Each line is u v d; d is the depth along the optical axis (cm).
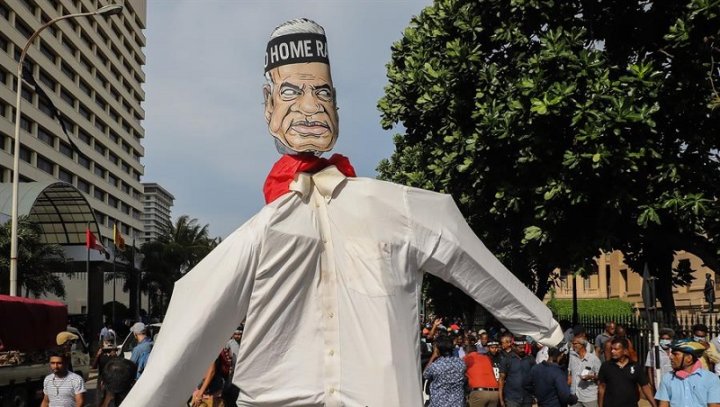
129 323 4619
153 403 357
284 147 397
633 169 1208
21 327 1566
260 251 373
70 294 6034
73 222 4259
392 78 1697
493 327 2023
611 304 4331
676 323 1474
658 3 1327
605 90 1209
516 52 1394
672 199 1260
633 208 1368
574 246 1372
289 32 402
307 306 378
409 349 376
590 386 1009
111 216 8244
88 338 3900
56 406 912
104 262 4112
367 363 368
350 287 377
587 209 1381
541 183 1356
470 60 1397
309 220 383
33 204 3303
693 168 1314
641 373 890
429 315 3856
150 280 5622
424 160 1802
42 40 6219
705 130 1332
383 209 387
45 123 6225
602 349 1308
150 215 13312
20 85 2186
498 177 1412
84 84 7450
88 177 7419
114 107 8375
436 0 1548
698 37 1226
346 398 366
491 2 1410
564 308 4391
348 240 382
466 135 1451
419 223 390
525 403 1050
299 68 398
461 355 1405
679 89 1270
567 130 1281
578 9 1371
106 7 2194
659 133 1337
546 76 1268
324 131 392
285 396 367
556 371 973
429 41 1574
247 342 371
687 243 1448
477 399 1076
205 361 371
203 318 364
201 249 5841
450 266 395
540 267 1755
